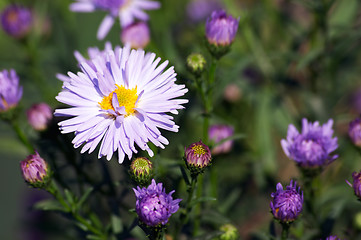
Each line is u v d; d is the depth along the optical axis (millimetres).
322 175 344
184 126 337
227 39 280
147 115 257
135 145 266
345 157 341
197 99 329
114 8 345
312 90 363
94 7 348
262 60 366
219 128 317
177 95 258
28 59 369
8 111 289
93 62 265
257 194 357
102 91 259
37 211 349
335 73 365
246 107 369
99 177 302
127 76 262
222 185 343
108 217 309
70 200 278
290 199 255
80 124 258
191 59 280
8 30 352
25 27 353
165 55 345
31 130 306
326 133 280
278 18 366
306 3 331
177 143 332
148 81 262
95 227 296
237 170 354
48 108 293
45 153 293
